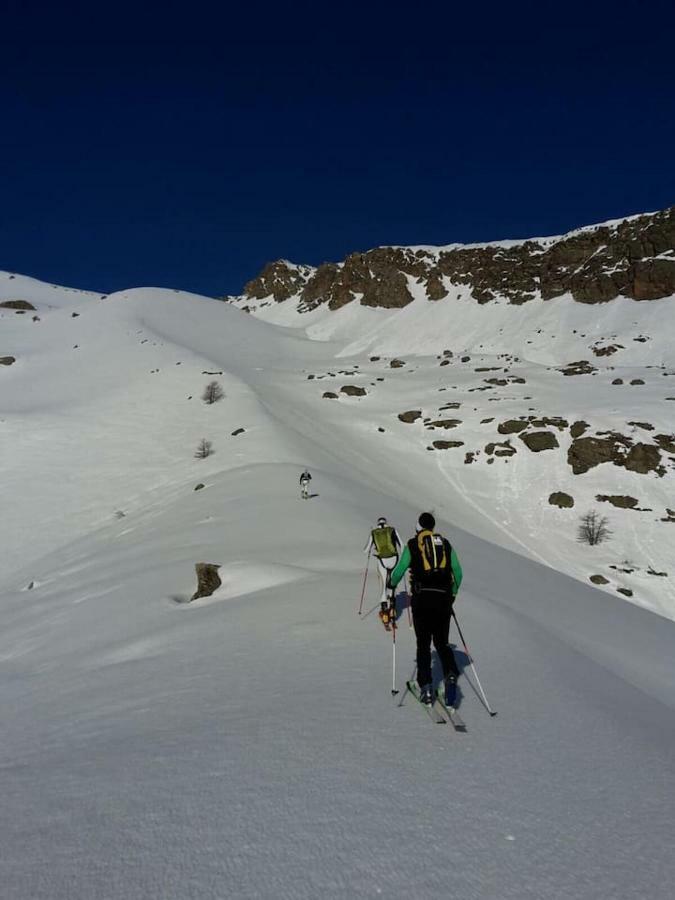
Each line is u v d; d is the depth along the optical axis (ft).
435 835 11.93
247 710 19.84
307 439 196.13
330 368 396.16
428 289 584.81
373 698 20.15
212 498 109.19
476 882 10.53
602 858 11.52
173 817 12.62
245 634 32.24
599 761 16.05
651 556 143.13
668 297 428.97
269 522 77.41
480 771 14.92
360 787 13.78
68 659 41.19
